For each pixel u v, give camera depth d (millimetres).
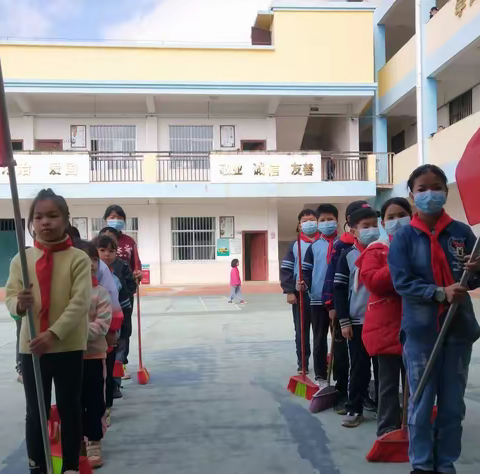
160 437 3564
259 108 18312
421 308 2609
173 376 5258
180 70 16938
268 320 9391
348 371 3992
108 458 3230
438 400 2611
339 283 3627
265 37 18422
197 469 3051
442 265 2602
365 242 3549
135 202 17984
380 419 3219
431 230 2674
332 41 17266
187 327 8672
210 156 17016
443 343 2570
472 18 11711
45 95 16891
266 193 17000
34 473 2643
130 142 18016
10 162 2250
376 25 17891
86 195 16672
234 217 18578
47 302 2541
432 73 13719
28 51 16547
